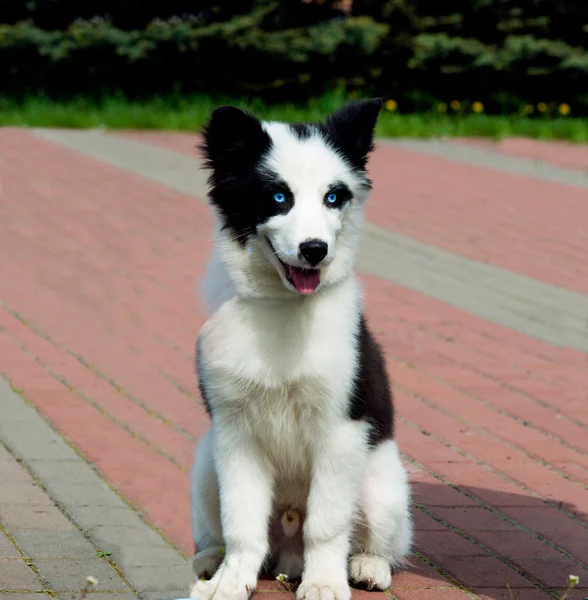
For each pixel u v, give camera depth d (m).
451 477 3.19
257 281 2.69
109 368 3.63
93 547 2.84
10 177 6.22
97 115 8.20
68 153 6.97
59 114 8.05
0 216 5.39
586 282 4.70
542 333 4.02
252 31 8.83
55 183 6.13
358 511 2.77
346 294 2.73
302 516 2.81
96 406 3.42
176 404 3.44
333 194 2.70
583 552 2.91
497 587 2.79
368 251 5.05
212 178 2.74
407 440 3.34
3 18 9.06
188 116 8.22
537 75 9.16
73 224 5.31
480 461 3.26
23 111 8.21
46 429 3.29
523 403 3.55
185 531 2.91
